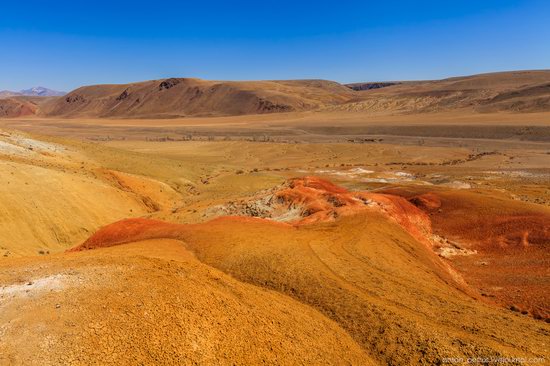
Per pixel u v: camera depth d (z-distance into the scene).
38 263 19.23
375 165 97.81
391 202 40.53
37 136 73.00
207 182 74.62
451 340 15.70
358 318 17.53
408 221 38.84
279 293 19.89
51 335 12.02
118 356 11.64
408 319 17.22
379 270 23.34
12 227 37.06
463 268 32.69
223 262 23.47
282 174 85.50
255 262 23.09
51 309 13.36
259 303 17.06
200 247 26.16
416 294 20.50
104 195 50.16
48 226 39.91
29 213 39.34
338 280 21.16
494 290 27.67
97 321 12.77
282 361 13.47
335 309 18.34
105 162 70.62
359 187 71.12
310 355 14.31
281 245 25.88
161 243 27.48
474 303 20.78
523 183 71.44
